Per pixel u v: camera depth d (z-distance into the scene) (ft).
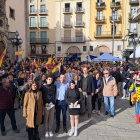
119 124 16.55
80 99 13.89
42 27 110.01
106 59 35.37
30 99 12.56
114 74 27.20
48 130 14.39
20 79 21.84
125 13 96.89
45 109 13.70
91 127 15.81
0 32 53.52
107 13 98.89
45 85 13.92
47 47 110.93
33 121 12.30
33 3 109.19
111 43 100.17
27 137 13.88
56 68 25.43
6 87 14.26
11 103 14.52
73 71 26.00
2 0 54.75
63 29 103.76
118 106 22.89
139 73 23.18
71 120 14.05
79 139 13.47
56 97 14.84
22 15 75.00
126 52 97.40
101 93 19.30
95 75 20.39
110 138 13.61
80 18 101.65
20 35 72.38
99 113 19.43
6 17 57.52
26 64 39.34
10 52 62.34
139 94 16.51
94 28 100.78
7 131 15.01
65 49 104.78
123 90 27.25
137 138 13.62
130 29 97.45
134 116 18.83
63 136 14.01
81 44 103.09
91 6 99.81
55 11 102.99
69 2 101.45
